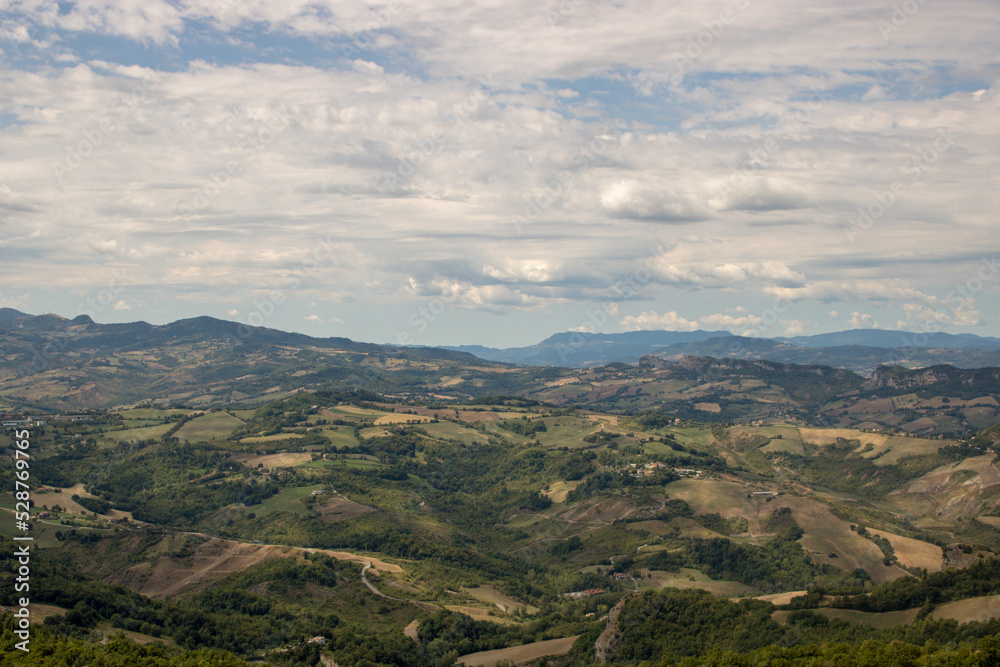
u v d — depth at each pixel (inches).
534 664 6796.3
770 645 5748.0
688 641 6505.9
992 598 5984.3
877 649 5246.1
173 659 5866.1
